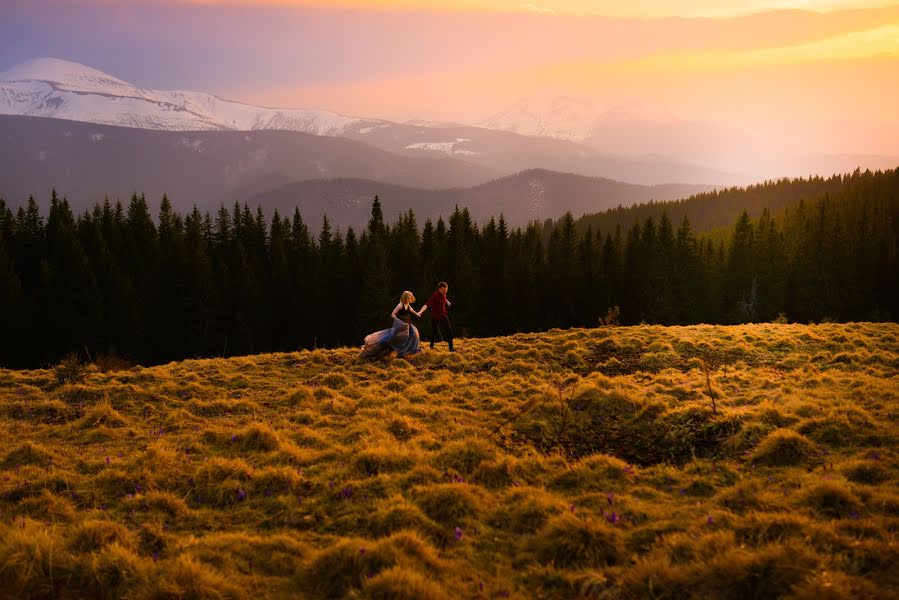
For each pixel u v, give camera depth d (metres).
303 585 5.73
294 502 7.88
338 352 19.64
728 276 100.25
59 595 5.49
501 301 82.88
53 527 6.66
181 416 12.49
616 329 21.84
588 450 10.43
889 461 7.89
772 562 5.25
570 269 92.00
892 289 92.75
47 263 65.44
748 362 16.92
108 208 91.75
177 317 68.88
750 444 9.47
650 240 98.44
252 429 10.48
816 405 10.88
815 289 91.44
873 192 158.88
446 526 7.20
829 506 6.64
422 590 5.36
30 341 60.69
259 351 73.75
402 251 84.06
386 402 13.41
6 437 11.01
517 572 6.08
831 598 4.67
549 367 16.88
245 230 95.56
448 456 9.32
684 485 8.30
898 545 5.44
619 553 6.21
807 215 118.88
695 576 5.38
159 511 7.56
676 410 11.35
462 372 16.56
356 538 6.56
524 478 8.84
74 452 10.13
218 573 5.80
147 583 5.54
